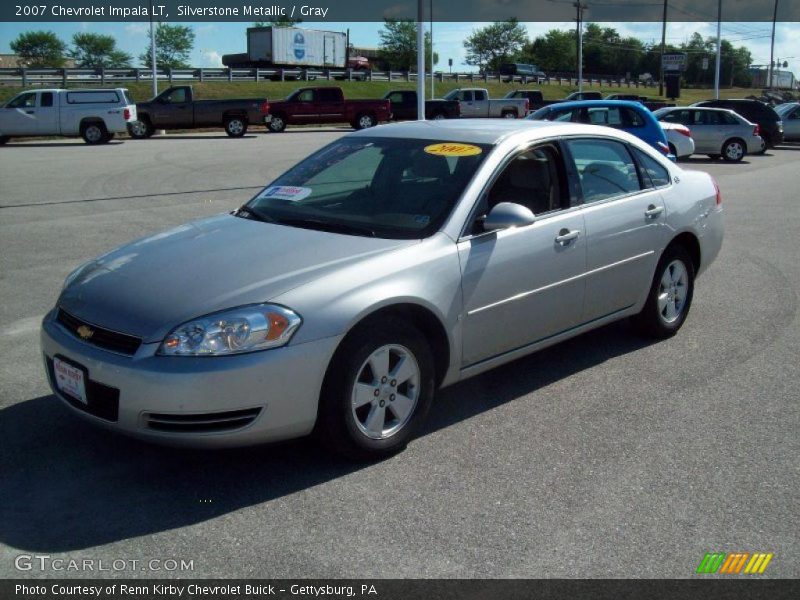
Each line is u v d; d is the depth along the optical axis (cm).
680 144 2038
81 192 1431
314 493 381
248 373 362
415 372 421
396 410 418
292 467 406
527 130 513
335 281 391
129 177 1664
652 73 13275
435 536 346
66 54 9619
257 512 364
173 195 1405
